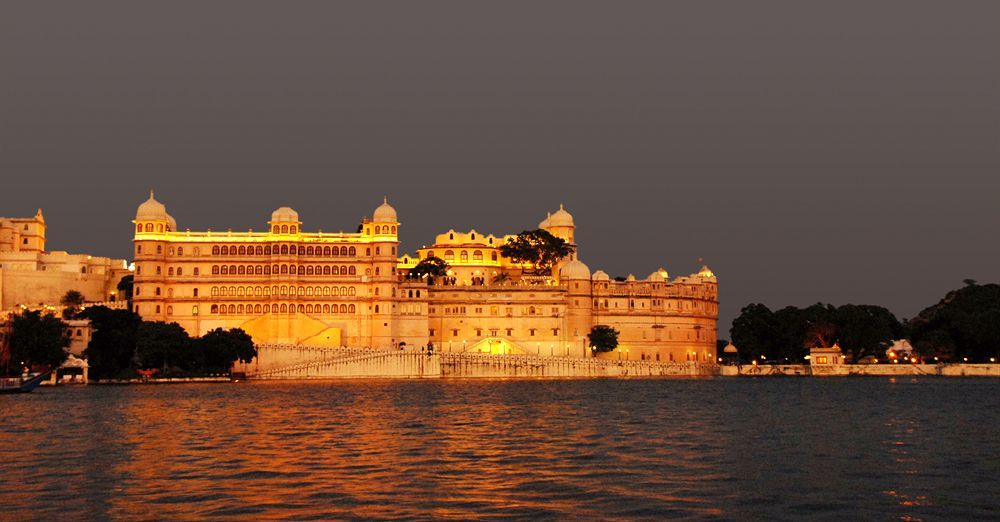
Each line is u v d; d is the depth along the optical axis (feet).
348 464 272.72
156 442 322.34
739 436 346.95
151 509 213.05
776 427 379.96
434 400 526.98
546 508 215.31
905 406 500.33
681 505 219.61
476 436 342.23
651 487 239.91
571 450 304.30
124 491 232.12
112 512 210.38
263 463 274.16
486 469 265.13
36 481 245.45
